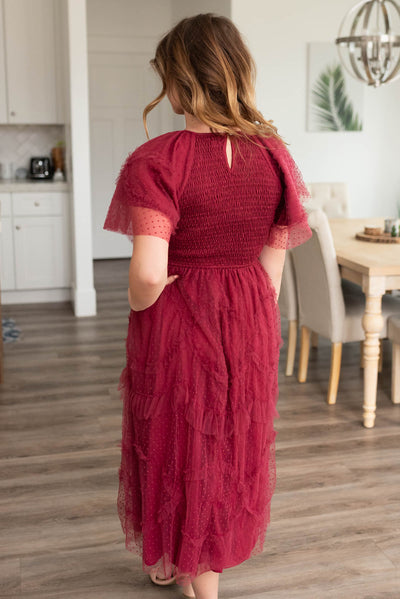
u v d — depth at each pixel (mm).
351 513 2354
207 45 1386
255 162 1444
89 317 5012
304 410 3256
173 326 1487
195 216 1414
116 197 1430
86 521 2301
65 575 2012
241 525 1642
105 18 7098
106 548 2150
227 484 1567
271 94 6008
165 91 1454
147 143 1422
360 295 3527
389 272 2953
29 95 5262
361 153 6375
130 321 1575
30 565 2055
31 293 5469
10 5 5102
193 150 1393
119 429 3055
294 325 3658
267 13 5848
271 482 1755
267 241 1643
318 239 3125
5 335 4496
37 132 5723
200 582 1698
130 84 7281
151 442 1531
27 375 3754
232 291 1500
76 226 4938
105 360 4020
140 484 1632
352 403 3350
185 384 1490
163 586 1978
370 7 3580
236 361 1512
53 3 5156
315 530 2246
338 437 2965
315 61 6023
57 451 2832
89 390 3531
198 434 1504
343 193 5129
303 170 6258
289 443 2900
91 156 7305
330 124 6199
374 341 3018
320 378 3701
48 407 3303
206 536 1581
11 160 5730
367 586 1965
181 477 1535
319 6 5949
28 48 5188
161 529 1591
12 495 2467
